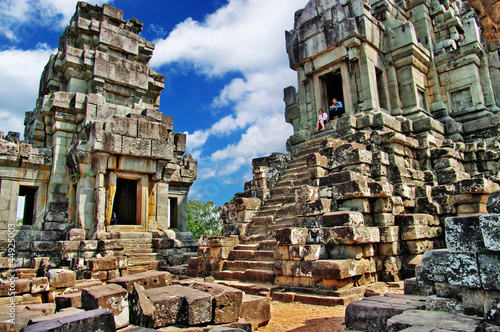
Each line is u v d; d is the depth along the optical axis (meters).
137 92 18.77
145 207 16.56
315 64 17.88
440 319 4.49
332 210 10.23
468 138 17.31
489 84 18.12
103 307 5.70
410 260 9.80
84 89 17.84
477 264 4.60
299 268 8.98
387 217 10.14
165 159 17.08
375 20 17.14
